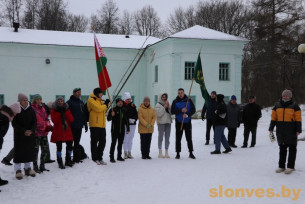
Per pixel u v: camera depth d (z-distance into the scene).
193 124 18.78
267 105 34.44
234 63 25.83
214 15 46.12
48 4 49.47
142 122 9.16
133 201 5.55
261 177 7.03
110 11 52.97
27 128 6.77
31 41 27.56
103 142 8.41
